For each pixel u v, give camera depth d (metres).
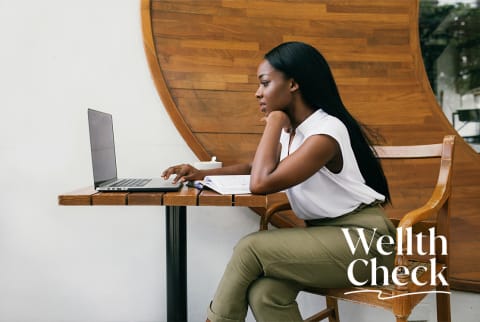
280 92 1.20
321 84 1.21
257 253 1.04
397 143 2.03
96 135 1.30
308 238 1.07
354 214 1.16
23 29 1.84
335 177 1.14
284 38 1.98
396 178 2.01
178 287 1.33
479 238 2.04
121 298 1.88
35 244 1.85
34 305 1.85
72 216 1.87
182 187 1.32
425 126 2.06
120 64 1.88
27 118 1.84
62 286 1.86
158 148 1.89
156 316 1.90
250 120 1.94
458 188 2.05
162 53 1.90
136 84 1.88
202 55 1.93
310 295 1.94
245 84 1.95
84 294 1.87
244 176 1.40
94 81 1.87
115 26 1.88
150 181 1.45
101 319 1.88
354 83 2.02
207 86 1.92
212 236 1.92
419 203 2.01
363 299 1.10
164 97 1.86
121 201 1.08
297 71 1.19
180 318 1.33
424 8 2.32
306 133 1.19
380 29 2.05
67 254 1.87
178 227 1.33
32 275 1.85
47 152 1.85
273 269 1.04
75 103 1.86
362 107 2.01
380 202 1.25
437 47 2.32
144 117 1.89
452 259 2.02
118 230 1.88
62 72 1.85
